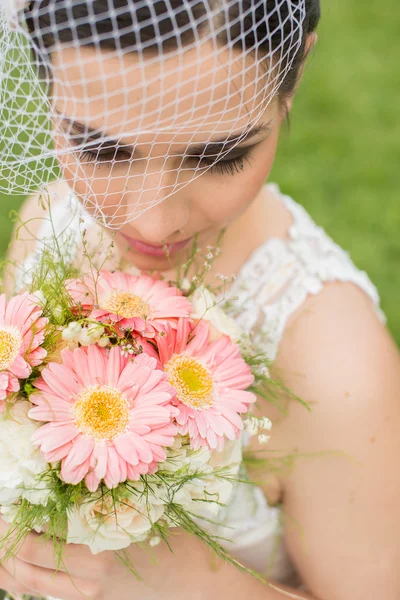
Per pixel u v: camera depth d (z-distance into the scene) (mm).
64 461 935
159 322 1092
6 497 1001
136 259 1375
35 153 1183
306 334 1453
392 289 3348
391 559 1442
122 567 1245
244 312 1510
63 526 1027
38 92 1104
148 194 1138
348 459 1401
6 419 983
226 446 1099
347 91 4328
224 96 1029
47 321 1023
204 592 1315
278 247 1566
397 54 4637
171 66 981
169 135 1048
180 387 1055
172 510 1077
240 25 994
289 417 1442
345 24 4848
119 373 1008
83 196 1211
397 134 4098
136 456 934
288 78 1200
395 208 3691
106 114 1029
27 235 1817
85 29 964
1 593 1504
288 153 3973
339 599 1509
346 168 3891
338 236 3572
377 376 1411
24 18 1049
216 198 1207
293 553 1572
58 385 981
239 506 1533
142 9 945
